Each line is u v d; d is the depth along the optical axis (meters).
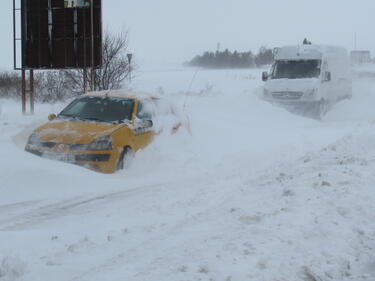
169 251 5.45
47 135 10.25
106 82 22.17
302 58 23.20
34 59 17.16
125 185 9.48
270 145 13.45
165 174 10.52
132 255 5.46
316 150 12.05
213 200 8.06
